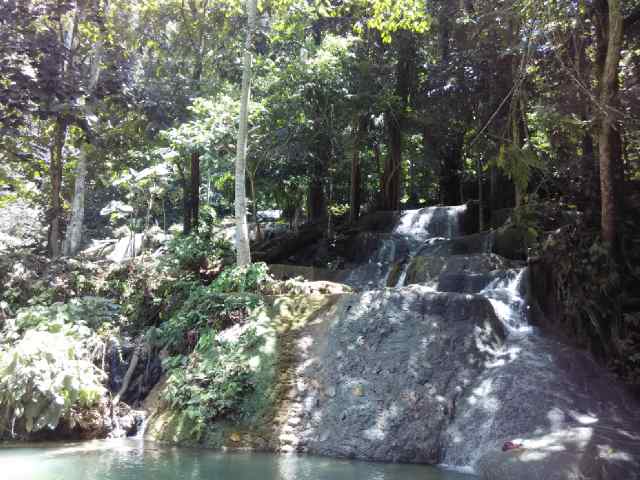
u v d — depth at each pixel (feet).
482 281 33.19
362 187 68.49
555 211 37.52
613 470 16.19
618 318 28.30
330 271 42.52
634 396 24.57
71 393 24.81
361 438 21.90
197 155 53.47
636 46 35.88
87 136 39.32
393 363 24.97
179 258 40.11
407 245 47.83
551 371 24.13
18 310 33.32
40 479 17.46
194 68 58.08
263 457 21.21
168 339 30.76
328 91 48.62
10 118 35.35
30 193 61.36
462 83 47.19
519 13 33.99
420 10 36.60
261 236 57.31
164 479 17.48
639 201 33.45
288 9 39.27
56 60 36.70
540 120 32.50
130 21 53.26
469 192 66.59
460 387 23.56
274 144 48.57
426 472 18.97
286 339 27.96
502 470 17.58
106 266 40.68
